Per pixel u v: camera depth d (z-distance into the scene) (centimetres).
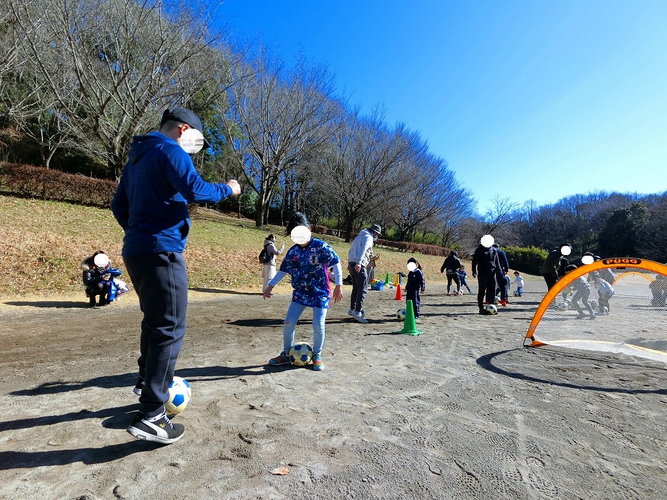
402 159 3400
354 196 3192
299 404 309
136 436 221
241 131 2678
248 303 988
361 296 748
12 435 248
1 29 1655
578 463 227
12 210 1424
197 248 1546
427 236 4912
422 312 924
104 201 1808
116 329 612
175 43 1825
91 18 1711
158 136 242
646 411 308
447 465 222
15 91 2000
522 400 328
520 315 903
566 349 518
